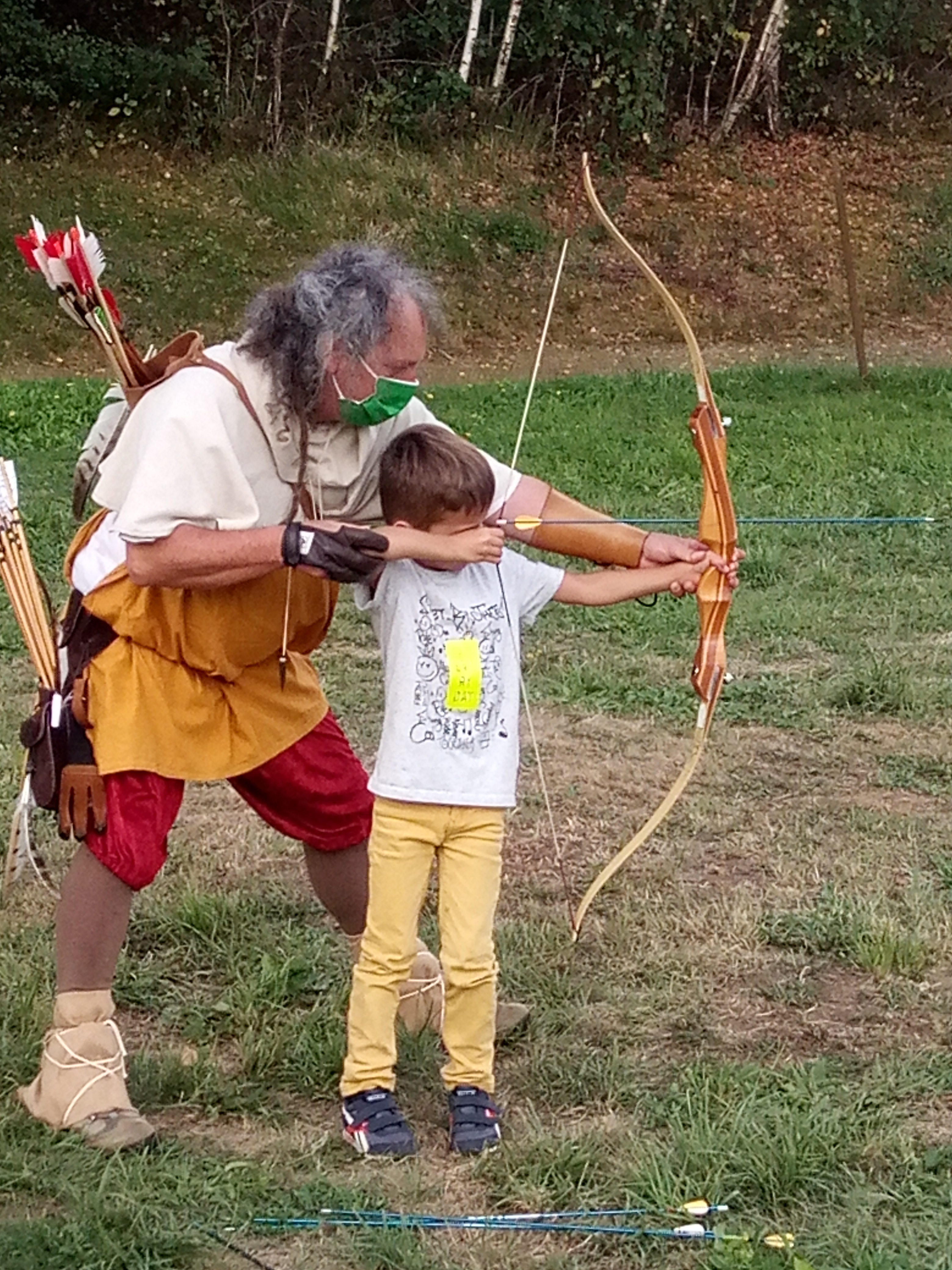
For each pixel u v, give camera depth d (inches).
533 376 155.6
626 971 181.3
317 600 148.8
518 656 147.8
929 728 275.9
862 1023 170.6
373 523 149.0
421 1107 152.7
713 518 152.3
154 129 970.1
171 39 1045.2
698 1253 127.9
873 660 310.3
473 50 1044.5
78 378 742.5
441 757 141.0
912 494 471.8
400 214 954.1
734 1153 139.7
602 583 151.3
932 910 196.7
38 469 504.1
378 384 134.4
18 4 992.2
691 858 218.1
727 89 1130.0
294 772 153.9
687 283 957.8
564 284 933.8
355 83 1039.0
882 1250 127.5
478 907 143.3
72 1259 125.3
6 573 150.0
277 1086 155.6
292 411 136.8
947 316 973.2
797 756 261.7
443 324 138.9
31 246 137.7
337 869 161.0
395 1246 127.0
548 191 1010.7
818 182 1071.6
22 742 151.7
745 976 181.5
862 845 222.2
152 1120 149.6
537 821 231.3
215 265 889.5
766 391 708.0
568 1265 126.3
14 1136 143.3
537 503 155.5
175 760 145.3
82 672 144.8
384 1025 144.7
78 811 143.2
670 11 1071.0
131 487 135.5
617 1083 155.5
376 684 298.5
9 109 957.2
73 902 145.2
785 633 329.7
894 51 1189.7
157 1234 128.5
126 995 174.2
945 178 1093.8
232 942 186.2
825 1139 141.9
